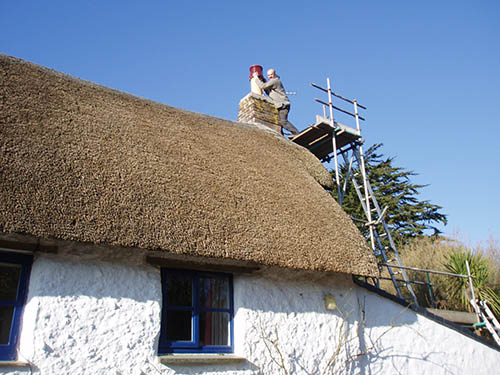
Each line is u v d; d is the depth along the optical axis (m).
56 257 4.74
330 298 6.51
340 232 6.63
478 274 9.86
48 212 4.33
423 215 21.00
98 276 4.90
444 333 7.53
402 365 6.94
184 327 5.51
